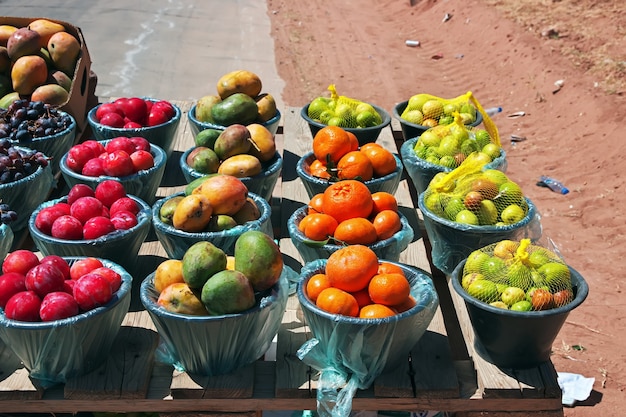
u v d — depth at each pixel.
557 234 6.50
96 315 2.83
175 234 3.42
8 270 3.00
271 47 12.07
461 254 3.71
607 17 10.37
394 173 4.07
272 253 2.98
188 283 2.93
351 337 2.83
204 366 2.98
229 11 14.35
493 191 3.78
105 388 2.94
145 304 2.94
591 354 4.98
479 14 12.21
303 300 2.94
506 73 10.20
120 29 12.30
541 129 8.57
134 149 4.16
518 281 3.08
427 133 4.59
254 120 4.68
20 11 12.84
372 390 3.02
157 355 3.10
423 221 4.33
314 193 4.08
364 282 2.94
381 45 12.45
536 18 11.06
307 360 3.00
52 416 3.47
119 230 3.40
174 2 14.64
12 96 4.97
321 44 12.42
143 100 4.78
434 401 2.98
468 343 3.32
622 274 5.90
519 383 2.98
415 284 3.12
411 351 3.15
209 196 3.48
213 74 10.45
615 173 7.25
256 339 2.99
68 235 3.34
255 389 3.03
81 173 4.04
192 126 4.84
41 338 2.78
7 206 3.69
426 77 10.91
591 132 8.03
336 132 4.06
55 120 4.62
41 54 5.16
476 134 4.63
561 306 2.97
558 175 7.55
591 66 9.15
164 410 3.00
